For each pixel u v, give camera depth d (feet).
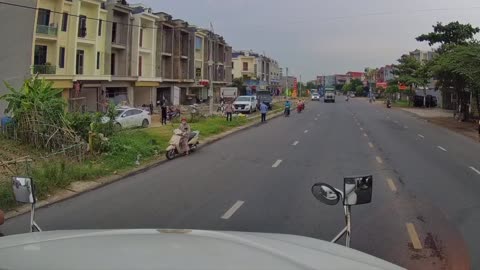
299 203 34.47
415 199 36.06
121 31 156.46
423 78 226.17
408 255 23.66
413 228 28.25
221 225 29.01
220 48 259.60
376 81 460.14
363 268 7.82
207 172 48.34
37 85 58.65
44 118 55.72
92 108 140.97
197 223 29.48
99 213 31.94
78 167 43.86
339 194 13.67
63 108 58.54
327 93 297.12
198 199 35.94
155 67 178.09
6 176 40.09
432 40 146.20
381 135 90.63
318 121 128.88
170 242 7.40
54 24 123.24
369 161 56.24
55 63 123.65
